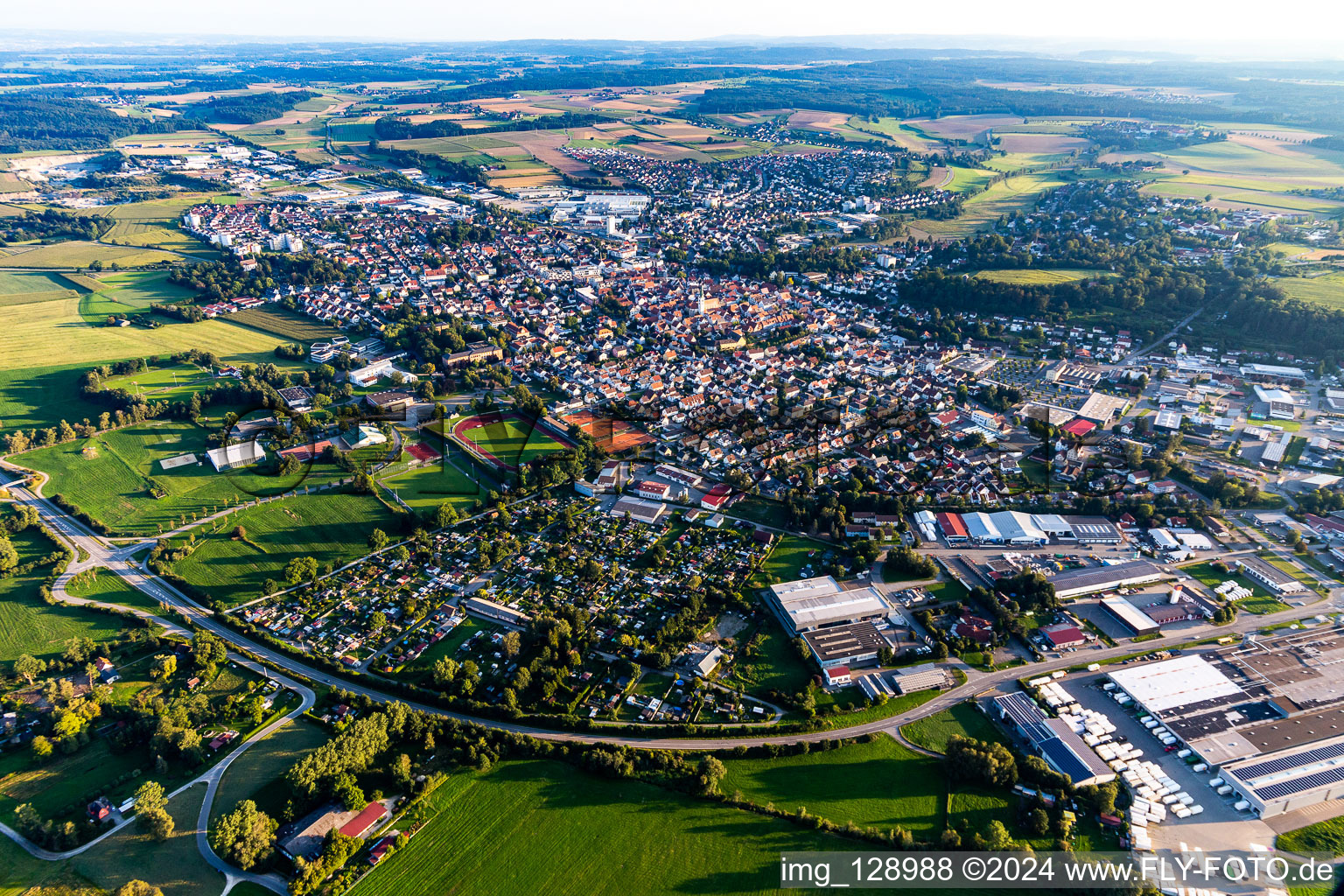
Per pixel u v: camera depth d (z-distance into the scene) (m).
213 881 127.38
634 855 133.38
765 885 128.50
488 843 135.12
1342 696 162.88
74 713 155.88
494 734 155.75
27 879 127.00
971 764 146.12
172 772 148.12
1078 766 147.00
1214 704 162.38
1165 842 134.25
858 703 167.88
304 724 160.50
